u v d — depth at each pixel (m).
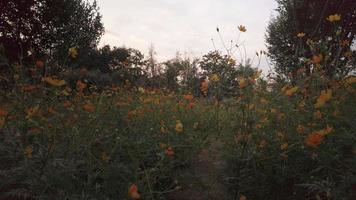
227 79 4.93
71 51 4.93
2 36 12.88
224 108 5.21
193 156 4.31
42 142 3.72
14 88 4.38
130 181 3.39
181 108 5.83
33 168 3.25
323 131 2.96
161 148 4.00
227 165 4.18
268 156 3.76
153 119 5.22
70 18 16.70
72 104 5.19
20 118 3.92
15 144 3.64
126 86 7.64
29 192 3.12
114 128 4.50
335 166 3.30
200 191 3.99
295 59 6.17
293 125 3.99
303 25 11.14
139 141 4.03
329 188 3.01
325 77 4.85
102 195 3.23
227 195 3.92
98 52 28.78
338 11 9.90
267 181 3.68
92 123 4.18
